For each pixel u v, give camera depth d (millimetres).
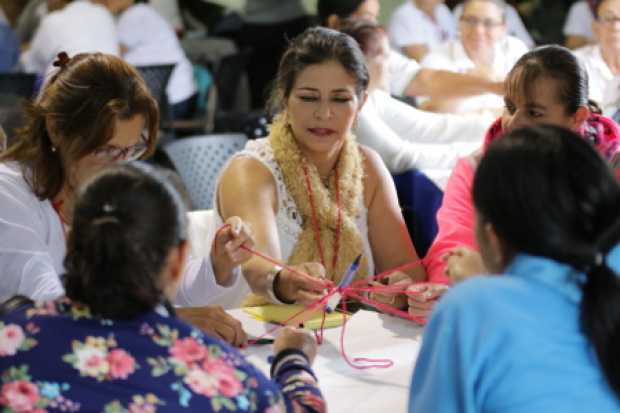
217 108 7672
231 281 2789
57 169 2607
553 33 9266
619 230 1713
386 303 2922
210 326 2557
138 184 1718
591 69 5129
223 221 3178
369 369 2443
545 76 2943
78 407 1671
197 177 5090
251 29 8609
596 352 1691
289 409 1831
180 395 1696
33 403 1672
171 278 1777
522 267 1742
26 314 1768
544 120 2977
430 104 5355
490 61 5473
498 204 1729
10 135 4000
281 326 2738
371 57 4754
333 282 3041
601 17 5086
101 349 1707
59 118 2494
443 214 3232
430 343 1746
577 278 1729
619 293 1700
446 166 4566
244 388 1746
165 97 6773
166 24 7602
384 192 3287
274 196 3139
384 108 4820
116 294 1697
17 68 7465
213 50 8500
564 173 1702
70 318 1737
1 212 2564
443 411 1691
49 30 6820
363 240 3217
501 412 1677
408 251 3271
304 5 8703
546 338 1687
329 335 2688
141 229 1680
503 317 1686
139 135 2521
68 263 1736
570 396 1675
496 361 1678
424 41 7113
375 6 5742
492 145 1783
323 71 3006
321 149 3104
